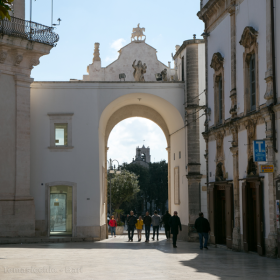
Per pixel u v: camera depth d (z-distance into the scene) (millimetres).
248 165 20359
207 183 27047
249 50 20406
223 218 24953
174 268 13258
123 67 41000
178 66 37000
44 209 31078
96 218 31312
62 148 31594
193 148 32438
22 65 29094
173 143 37688
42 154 31516
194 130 32500
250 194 20297
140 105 38312
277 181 17297
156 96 33344
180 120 34000
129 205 89688
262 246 18156
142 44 41094
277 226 17250
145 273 11906
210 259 16609
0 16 8000
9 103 28391
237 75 22141
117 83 32625
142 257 17328
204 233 22766
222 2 24531
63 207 31438
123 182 75375
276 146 17547
